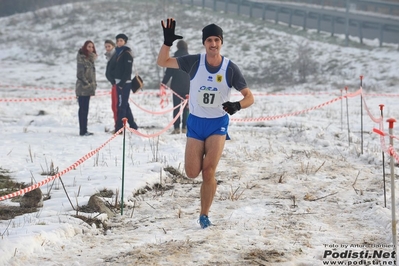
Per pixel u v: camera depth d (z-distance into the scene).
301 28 64.81
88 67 22.88
